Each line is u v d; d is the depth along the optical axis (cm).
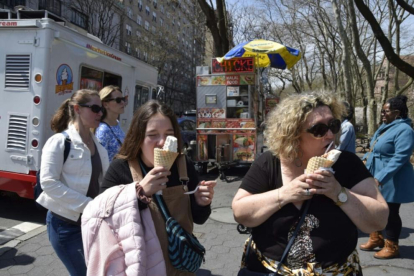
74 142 248
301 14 2450
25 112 489
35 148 485
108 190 171
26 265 375
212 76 858
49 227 243
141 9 4981
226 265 388
